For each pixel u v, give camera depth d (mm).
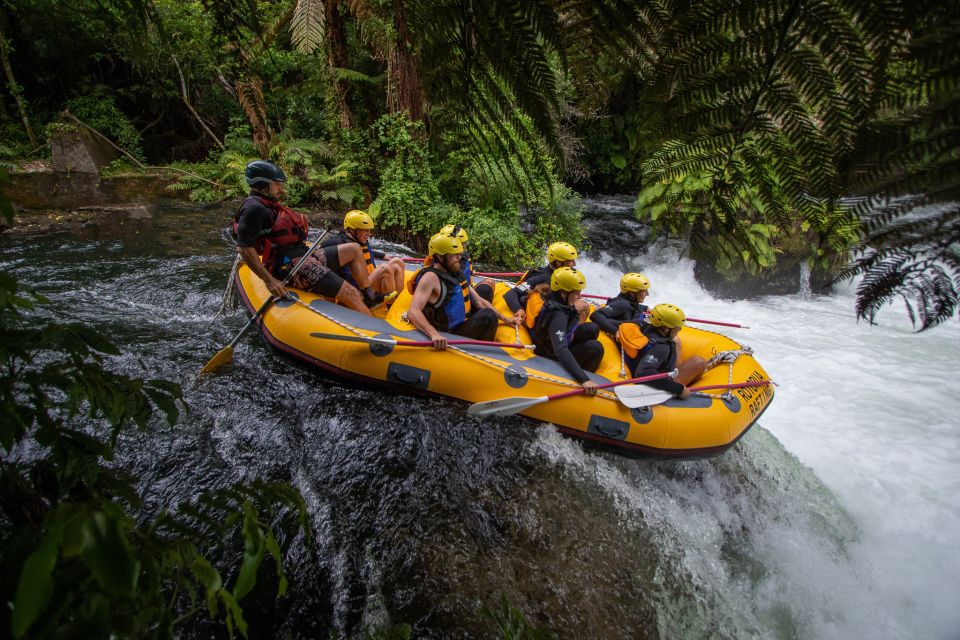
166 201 9359
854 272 623
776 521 4027
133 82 11047
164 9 6805
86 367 953
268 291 4336
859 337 7539
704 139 697
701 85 664
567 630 2670
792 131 626
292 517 2883
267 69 9328
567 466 3609
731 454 4465
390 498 3174
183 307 5234
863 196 597
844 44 559
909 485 4641
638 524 3424
